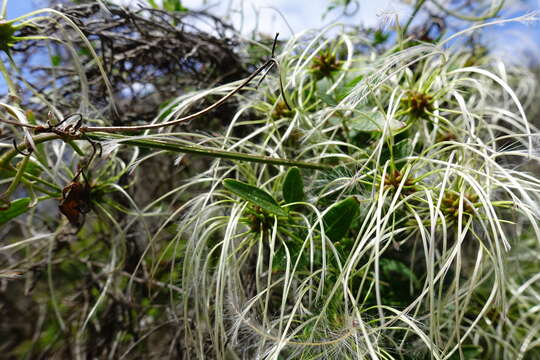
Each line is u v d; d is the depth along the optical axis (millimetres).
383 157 229
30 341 392
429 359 224
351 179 224
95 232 316
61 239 282
